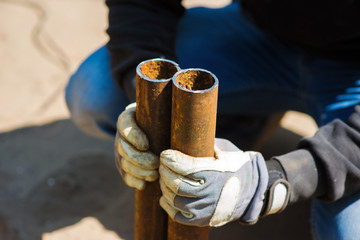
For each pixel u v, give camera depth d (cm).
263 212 136
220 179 122
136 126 127
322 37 184
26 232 224
